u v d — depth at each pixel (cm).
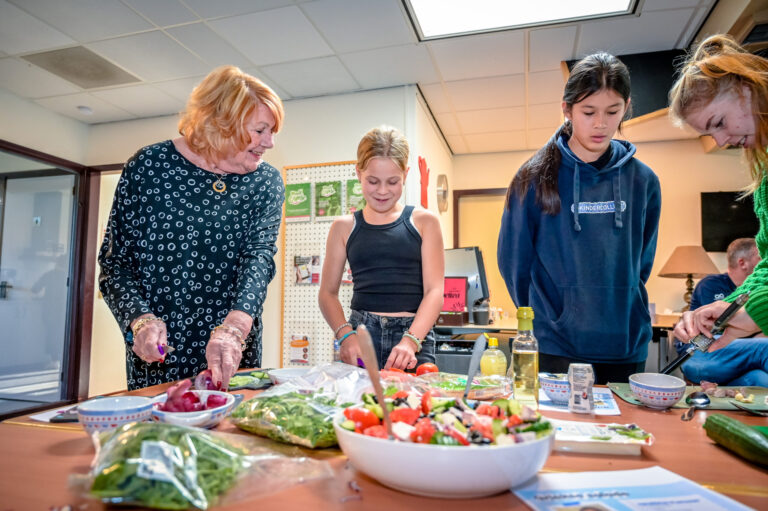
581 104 123
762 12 214
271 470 57
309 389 86
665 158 428
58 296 437
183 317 128
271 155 370
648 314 146
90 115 410
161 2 252
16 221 457
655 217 144
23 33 282
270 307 354
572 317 139
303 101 368
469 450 48
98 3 253
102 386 460
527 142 474
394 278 144
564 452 68
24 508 49
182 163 127
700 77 112
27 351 447
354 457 55
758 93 105
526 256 148
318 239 344
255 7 256
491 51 300
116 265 121
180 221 126
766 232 116
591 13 262
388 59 310
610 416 87
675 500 50
